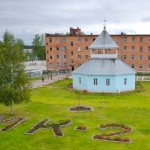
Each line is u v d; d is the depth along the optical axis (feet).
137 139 133.39
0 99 170.50
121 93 255.09
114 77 265.75
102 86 268.41
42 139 134.51
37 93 254.47
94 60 281.54
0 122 160.56
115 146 125.18
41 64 589.73
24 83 173.88
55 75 396.57
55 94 250.78
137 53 429.38
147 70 430.61
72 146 125.80
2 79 168.96
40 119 167.43
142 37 424.46
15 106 201.67
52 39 449.48
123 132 142.20
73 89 274.36
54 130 145.79
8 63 169.78
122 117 172.04
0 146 125.90
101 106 202.69
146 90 273.54
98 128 149.79
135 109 193.06
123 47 431.02
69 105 206.08
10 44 173.99
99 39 288.10
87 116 174.50
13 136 138.62
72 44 444.14
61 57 451.12
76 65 448.24
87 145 126.72
